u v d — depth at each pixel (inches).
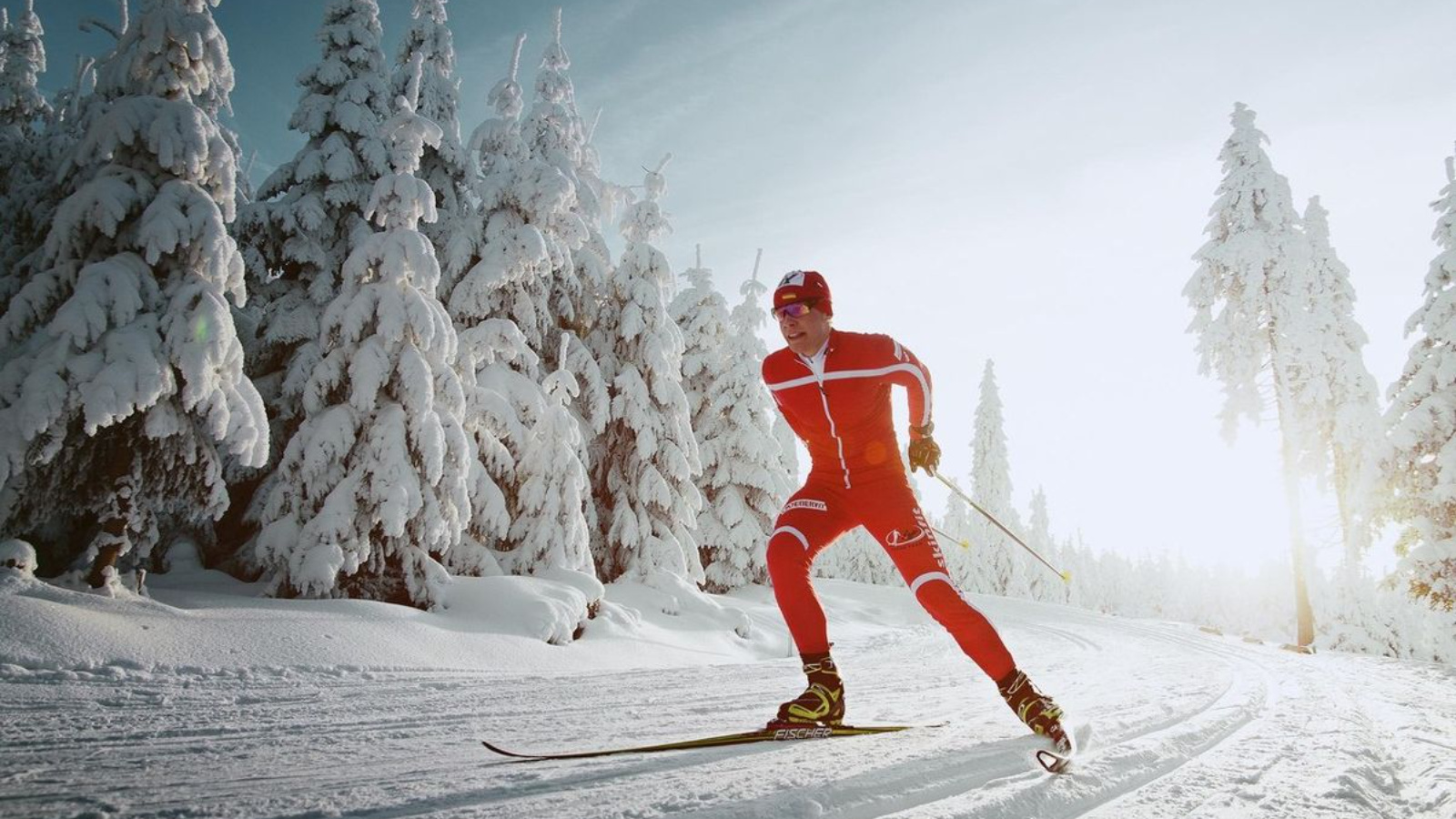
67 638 260.2
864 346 116.0
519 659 376.5
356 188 557.9
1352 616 860.0
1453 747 129.7
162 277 370.0
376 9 587.2
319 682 242.2
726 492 956.6
